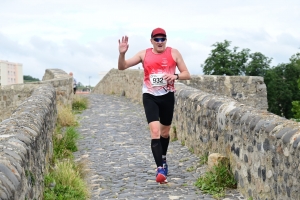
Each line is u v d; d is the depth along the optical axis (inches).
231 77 596.1
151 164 299.1
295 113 1774.1
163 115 249.6
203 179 247.0
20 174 142.9
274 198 180.4
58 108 492.1
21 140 173.9
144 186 247.0
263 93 600.4
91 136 408.5
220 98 288.5
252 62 1792.6
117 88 885.2
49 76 856.9
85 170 282.0
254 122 205.3
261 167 194.9
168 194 230.7
